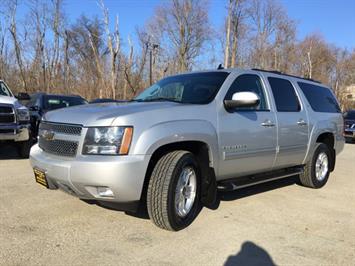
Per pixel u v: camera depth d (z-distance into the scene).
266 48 44.62
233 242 4.22
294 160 6.31
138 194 4.09
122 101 5.44
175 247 4.02
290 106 6.20
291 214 5.30
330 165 7.30
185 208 4.54
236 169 5.19
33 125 11.54
